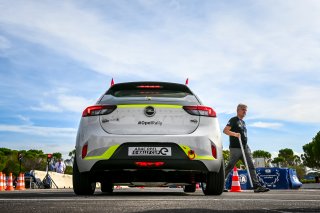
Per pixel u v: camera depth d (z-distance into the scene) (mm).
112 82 5637
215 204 3535
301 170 103750
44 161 120938
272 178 14914
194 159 4953
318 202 3844
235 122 8602
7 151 129000
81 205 3404
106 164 4906
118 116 5020
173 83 5363
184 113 5070
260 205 3451
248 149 8656
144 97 5109
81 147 5047
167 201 3871
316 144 82750
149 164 4887
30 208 3115
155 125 4996
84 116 5164
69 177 31078
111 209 3020
